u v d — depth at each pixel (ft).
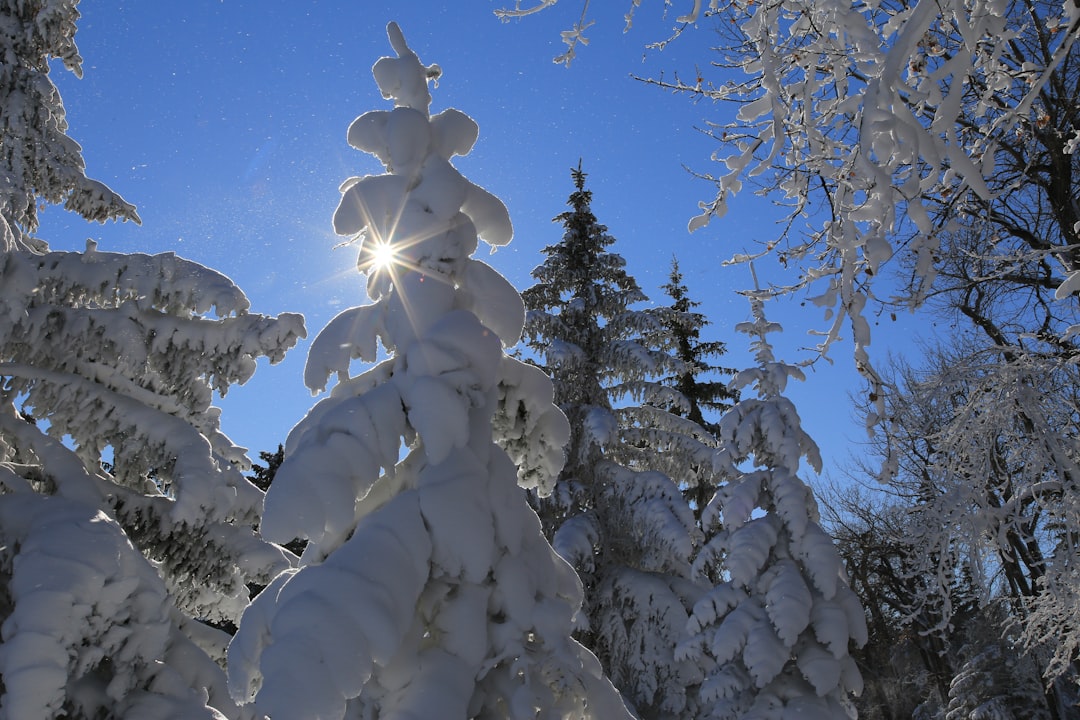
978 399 25.17
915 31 11.53
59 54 32.73
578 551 54.54
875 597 89.56
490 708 14.42
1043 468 25.22
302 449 14.39
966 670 80.28
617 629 53.72
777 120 15.14
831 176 15.29
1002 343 29.86
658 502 57.00
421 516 14.55
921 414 25.35
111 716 20.53
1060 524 26.35
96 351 25.21
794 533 34.19
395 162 16.90
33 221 31.37
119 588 20.29
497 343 15.87
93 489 23.72
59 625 19.10
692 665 51.80
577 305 66.74
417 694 13.44
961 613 85.40
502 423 17.31
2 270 24.13
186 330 24.91
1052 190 25.39
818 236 17.33
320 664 12.31
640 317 66.33
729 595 34.81
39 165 31.45
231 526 26.27
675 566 56.59
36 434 24.36
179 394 26.89
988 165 12.95
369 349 15.98
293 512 13.75
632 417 66.85
